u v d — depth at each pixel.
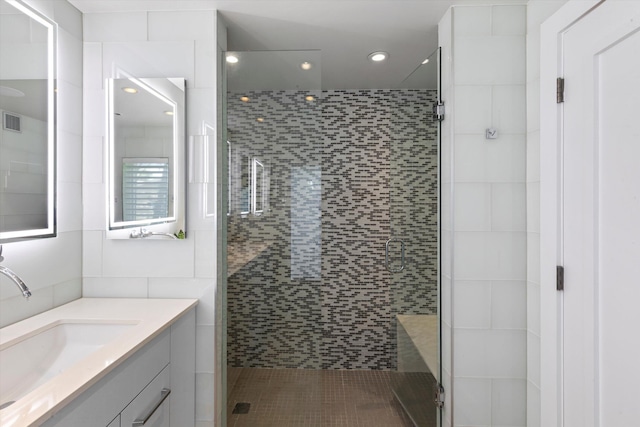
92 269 1.85
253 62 1.92
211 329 1.83
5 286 1.39
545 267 1.60
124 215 1.83
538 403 1.70
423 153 2.12
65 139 1.71
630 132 1.16
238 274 1.96
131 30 1.84
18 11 1.43
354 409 2.54
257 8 1.81
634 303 1.15
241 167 1.94
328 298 3.16
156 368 1.42
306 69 1.93
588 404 1.36
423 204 2.13
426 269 2.10
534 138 1.72
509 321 1.82
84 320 1.50
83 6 1.78
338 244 3.14
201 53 1.84
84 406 0.99
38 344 1.37
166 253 1.84
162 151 1.82
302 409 1.95
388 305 3.14
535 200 1.72
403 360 2.48
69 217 1.74
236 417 1.96
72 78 1.76
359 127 3.13
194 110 1.84
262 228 1.95
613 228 1.24
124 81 1.83
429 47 2.29
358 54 2.39
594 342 1.33
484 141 1.82
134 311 1.61
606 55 1.26
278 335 1.97
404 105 2.38
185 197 1.83
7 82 1.38
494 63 1.81
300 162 1.94
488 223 1.82
